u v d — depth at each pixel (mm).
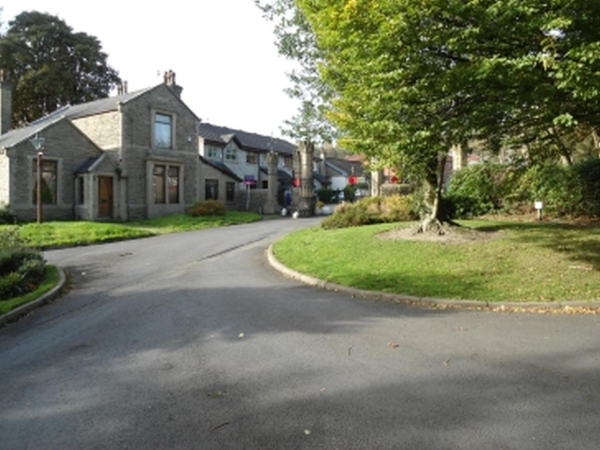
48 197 23594
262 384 4566
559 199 15688
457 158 20078
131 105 26219
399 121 8320
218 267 12258
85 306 8641
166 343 6031
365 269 10242
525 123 8898
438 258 10469
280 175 43750
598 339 5777
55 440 3594
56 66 37188
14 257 10906
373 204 18250
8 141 24016
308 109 16734
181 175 29203
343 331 6332
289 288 9445
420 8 6871
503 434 3492
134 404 4207
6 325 7559
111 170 25156
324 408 4004
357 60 7867
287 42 15688
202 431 3664
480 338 5895
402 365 4984
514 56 7117
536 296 7801
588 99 6980
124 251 15922
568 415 3770
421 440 3432
